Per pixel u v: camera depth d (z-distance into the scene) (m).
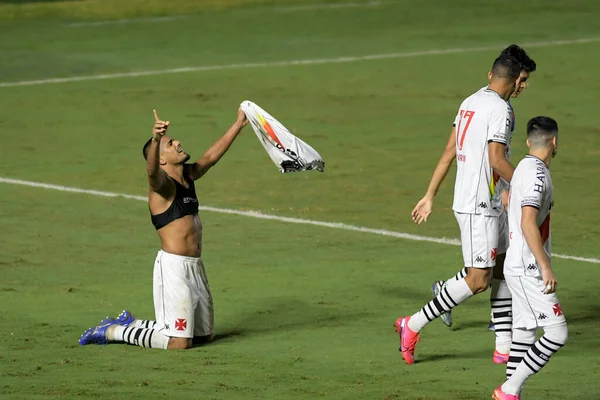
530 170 24.36
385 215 48.50
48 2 127.12
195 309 30.20
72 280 38.06
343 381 26.66
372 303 35.06
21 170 57.84
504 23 110.31
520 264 24.67
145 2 126.75
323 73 86.81
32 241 43.81
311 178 55.91
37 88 81.88
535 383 26.53
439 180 29.42
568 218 47.56
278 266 40.06
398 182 54.97
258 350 29.80
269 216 48.34
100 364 28.23
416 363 28.50
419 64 90.06
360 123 69.81
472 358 29.09
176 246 29.92
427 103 75.88
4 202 50.88
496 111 27.48
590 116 71.00
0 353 29.28
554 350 24.31
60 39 104.75
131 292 36.44
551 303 24.45
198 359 28.81
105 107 75.00
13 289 36.69
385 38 103.38
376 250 42.53
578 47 96.69
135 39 104.56
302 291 36.56
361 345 30.31
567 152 61.53
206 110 73.62
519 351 25.19
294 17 116.69
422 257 41.41
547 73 85.38
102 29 110.75
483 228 27.83
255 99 77.25
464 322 33.16
